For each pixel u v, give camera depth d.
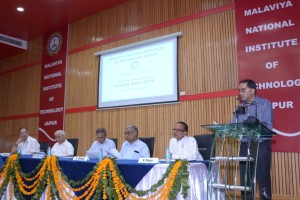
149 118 5.71
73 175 3.10
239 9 4.80
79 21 7.37
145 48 5.96
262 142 2.72
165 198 2.41
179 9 5.59
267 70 4.39
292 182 4.02
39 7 6.67
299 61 4.16
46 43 8.12
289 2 4.34
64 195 3.11
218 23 5.05
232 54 4.82
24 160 3.64
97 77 6.73
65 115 7.25
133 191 2.61
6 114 9.13
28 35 8.38
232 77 4.77
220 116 4.82
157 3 5.94
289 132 4.10
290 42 4.26
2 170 3.76
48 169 3.25
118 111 6.23
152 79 5.75
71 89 7.25
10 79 9.24
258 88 4.43
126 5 6.46
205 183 2.80
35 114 8.14
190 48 5.34
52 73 7.78
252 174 2.58
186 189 2.39
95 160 3.16
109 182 2.71
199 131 5.01
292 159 4.05
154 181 2.57
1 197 3.67
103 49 6.75
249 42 4.61
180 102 5.31
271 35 4.43
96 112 6.62
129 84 6.09
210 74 5.03
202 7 5.29
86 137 6.70
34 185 3.40
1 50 8.79
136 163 2.73
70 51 7.45
